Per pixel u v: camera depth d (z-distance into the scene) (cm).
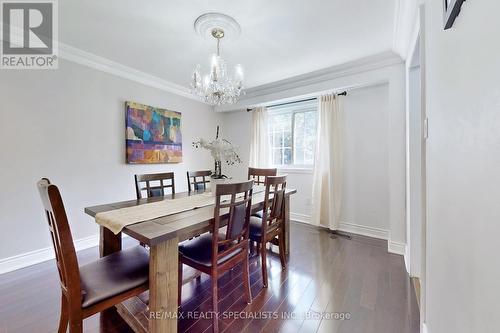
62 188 253
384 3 177
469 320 67
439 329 102
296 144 398
